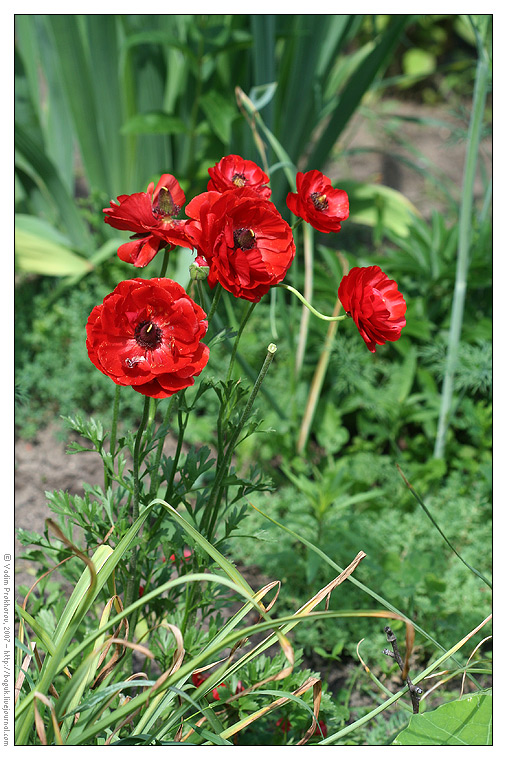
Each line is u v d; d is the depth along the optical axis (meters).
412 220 1.73
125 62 1.64
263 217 0.90
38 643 0.99
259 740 1.01
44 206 1.89
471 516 1.25
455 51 3.06
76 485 1.35
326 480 1.21
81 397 1.53
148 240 0.91
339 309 1.34
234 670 0.93
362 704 1.12
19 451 1.42
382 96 2.96
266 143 1.54
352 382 1.42
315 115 1.76
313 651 1.16
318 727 0.98
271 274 0.90
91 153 1.81
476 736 0.96
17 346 1.60
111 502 0.98
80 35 1.64
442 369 1.33
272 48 1.47
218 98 1.53
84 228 1.84
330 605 1.16
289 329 1.33
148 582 1.01
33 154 1.69
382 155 2.49
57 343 1.61
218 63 1.71
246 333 1.51
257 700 0.99
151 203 0.92
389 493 1.31
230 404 0.97
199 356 0.89
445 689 1.13
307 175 0.96
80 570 1.02
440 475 1.29
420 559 1.14
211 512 1.01
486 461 1.34
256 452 1.38
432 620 1.16
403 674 0.93
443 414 1.34
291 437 1.37
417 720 0.96
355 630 1.15
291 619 0.86
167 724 0.93
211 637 0.99
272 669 1.00
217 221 0.89
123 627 0.97
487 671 0.97
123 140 1.78
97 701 0.88
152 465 0.96
